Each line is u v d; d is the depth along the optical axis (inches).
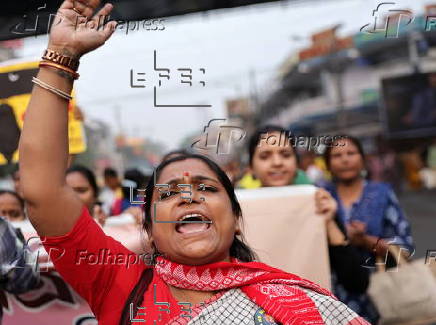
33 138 56.3
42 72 57.4
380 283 90.9
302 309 59.2
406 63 542.9
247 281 61.1
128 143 321.4
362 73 585.6
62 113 57.8
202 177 63.0
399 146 581.3
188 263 61.3
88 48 58.4
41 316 82.6
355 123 601.6
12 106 82.7
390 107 529.0
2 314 82.7
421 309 89.7
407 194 550.0
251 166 101.7
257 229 88.0
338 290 89.9
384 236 98.2
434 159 568.7
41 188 56.4
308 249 88.5
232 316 59.5
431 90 521.7
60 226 58.2
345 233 91.0
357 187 104.0
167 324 58.1
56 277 81.4
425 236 295.4
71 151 97.5
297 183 108.7
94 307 61.6
